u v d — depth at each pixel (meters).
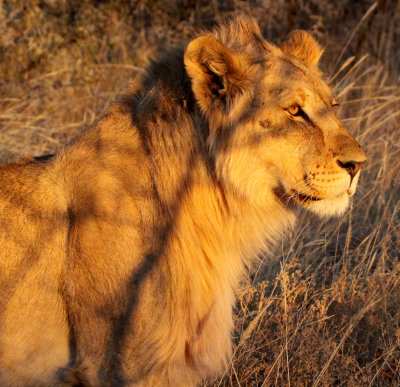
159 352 6.45
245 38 7.09
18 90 14.77
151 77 6.97
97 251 6.33
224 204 6.84
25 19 15.62
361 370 7.83
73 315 6.48
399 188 11.85
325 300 8.44
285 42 7.68
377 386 8.04
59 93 14.83
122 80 15.48
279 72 6.72
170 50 7.01
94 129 6.83
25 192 6.73
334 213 6.95
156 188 6.57
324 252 10.67
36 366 6.57
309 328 8.27
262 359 8.14
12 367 6.53
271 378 8.03
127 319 6.34
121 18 16.83
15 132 12.52
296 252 9.74
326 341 8.04
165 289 6.48
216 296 6.90
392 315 8.98
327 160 6.66
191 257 6.67
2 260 6.52
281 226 7.33
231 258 7.09
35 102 13.99
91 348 6.46
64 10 16.03
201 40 6.46
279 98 6.61
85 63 15.55
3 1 15.84
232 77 6.64
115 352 6.42
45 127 13.39
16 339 6.49
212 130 6.62
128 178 6.51
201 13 17.22
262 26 17.42
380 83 16.25
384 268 9.31
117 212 6.36
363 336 8.79
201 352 6.80
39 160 7.02
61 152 6.88
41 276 6.49
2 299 6.47
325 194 6.73
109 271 6.31
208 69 6.62
